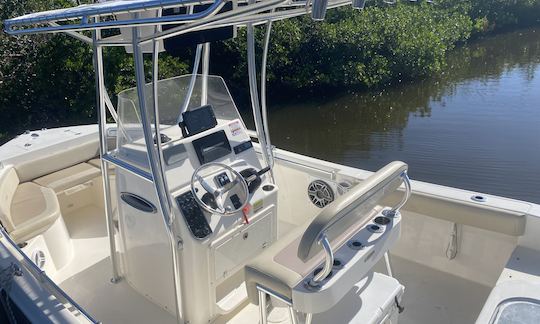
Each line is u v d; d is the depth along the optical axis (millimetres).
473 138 11820
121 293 2623
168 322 2385
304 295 1614
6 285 1922
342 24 14969
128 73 10719
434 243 2674
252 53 2422
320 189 2941
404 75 16406
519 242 2320
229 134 2432
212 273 2232
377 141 11984
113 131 3721
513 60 19422
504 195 9117
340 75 14609
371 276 2131
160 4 1485
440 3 21609
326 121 13359
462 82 16594
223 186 2258
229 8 2012
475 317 2387
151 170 1928
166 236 2189
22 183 3326
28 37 10289
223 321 2354
